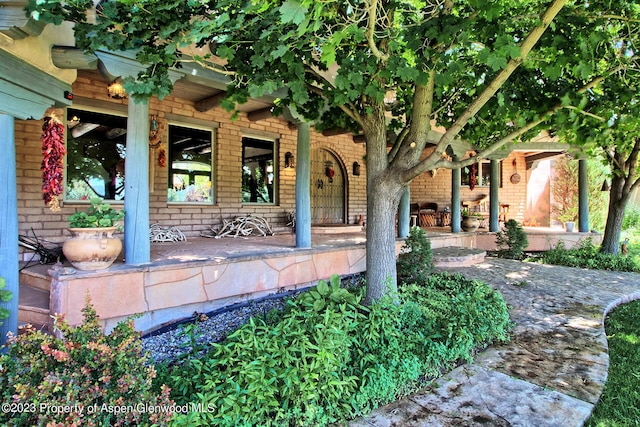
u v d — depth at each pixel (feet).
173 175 20.93
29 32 8.50
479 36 9.32
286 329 8.05
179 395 7.22
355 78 8.43
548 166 41.47
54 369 5.67
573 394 8.30
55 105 11.05
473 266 22.65
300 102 9.36
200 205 21.95
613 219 25.50
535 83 11.80
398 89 14.37
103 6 7.75
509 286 17.98
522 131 10.91
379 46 9.87
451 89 13.00
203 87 18.47
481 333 10.59
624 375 9.64
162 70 8.69
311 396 6.87
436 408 7.77
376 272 11.45
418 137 10.99
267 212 25.31
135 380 5.78
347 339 8.37
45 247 15.26
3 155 8.49
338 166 31.73
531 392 8.38
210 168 22.53
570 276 20.39
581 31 9.52
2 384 5.47
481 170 38.86
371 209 11.64
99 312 10.41
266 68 9.39
